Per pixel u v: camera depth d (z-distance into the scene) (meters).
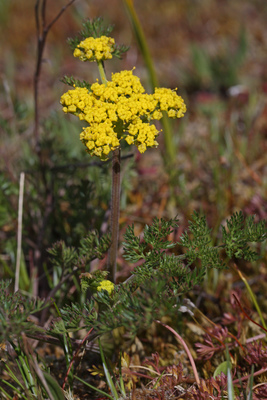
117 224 0.46
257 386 0.47
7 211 0.59
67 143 0.65
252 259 0.44
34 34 1.39
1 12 1.45
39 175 0.61
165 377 0.47
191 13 1.51
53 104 0.94
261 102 0.93
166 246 0.45
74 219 0.57
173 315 0.52
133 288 0.44
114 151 0.44
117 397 0.46
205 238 0.44
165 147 0.72
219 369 0.48
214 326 0.52
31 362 0.44
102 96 0.43
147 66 0.67
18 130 0.66
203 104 0.99
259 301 0.55
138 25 0.64
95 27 0.47
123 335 0.52
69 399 0.46
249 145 0.79
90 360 0.50
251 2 1.56
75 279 0.53
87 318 0.44
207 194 0.67
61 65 1.20
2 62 1.23
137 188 0.71
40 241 0.58
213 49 1.30
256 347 0.48
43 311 0.53
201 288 0.55
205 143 0.82
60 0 1.46
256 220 0.62
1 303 0.43
